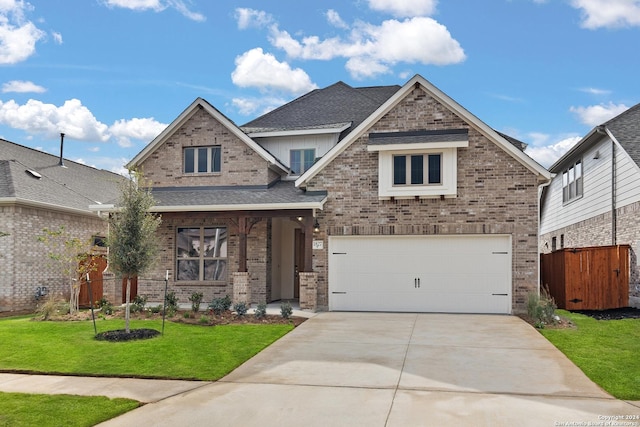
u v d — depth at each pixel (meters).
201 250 18.03
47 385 8.70
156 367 9.64
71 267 17.19
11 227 17.95
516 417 6.88
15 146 23.55
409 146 15.80
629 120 18.30
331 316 15.24
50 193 20.36
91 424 6.86
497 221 15.70
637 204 16.25
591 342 11.20
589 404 7.41
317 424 6.73
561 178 25.55
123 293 19.67
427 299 16.03
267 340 11.79
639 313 15.43
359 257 16.47
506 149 15.65
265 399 7.84
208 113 18.58
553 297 17.73
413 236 16.19
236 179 18.27
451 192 15.74
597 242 19.84
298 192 17.28
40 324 13.68
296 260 20.05
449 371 9.26
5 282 17.81
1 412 7.28
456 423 6.67
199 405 7.62
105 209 16.77
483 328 13.15
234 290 16.52
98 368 9.60
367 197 16.48
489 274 15.73
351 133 16.58
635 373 8.81
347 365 9.76
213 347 11.08
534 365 9.57
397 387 8.35
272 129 19.45
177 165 18.67
